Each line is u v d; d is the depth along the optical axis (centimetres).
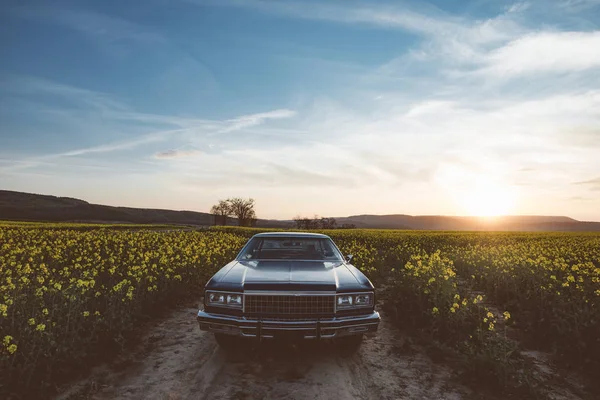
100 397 390
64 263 1106
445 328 584
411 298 722
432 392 412
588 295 648
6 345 427
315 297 456
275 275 491
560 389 425
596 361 473
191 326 631
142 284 737
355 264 1182
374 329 467
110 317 549
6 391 381
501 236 3494
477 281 1030
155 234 2219
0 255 1170
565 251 1541
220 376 438
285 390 407
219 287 466
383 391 413
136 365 470
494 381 428
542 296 687
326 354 510
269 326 437
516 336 603
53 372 426
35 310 529
